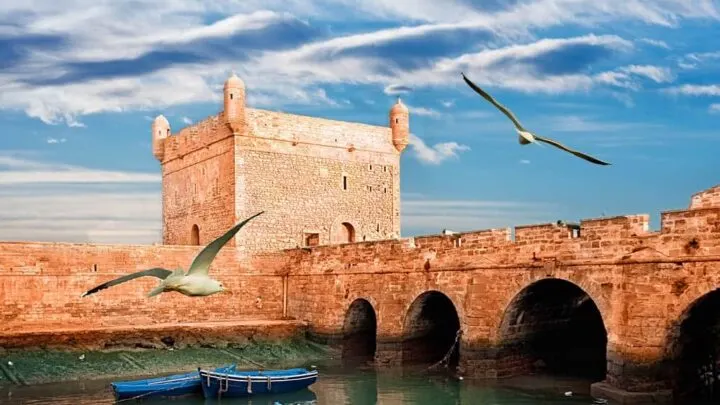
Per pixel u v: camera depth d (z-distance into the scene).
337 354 47.53
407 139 63.69
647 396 30.72
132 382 34.66
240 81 54.66
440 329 45.81
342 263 48.16
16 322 42.50
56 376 38.59
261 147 55.62
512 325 38.50
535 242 36.25
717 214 29.30
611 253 32.75
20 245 43.00
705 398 31.67
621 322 32.06
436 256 41.59
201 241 58.62
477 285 39.00
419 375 40.59
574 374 39.53
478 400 33.66
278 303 52.53
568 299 40.53
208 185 57.94
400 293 43.78
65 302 44.16
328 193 59.00
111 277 45.81
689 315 30.55
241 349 46.22
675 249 30.52
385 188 62.72
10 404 33.06
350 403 34.16
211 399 35.00
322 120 59.28
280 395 36.03
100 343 41.97
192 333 45.06
